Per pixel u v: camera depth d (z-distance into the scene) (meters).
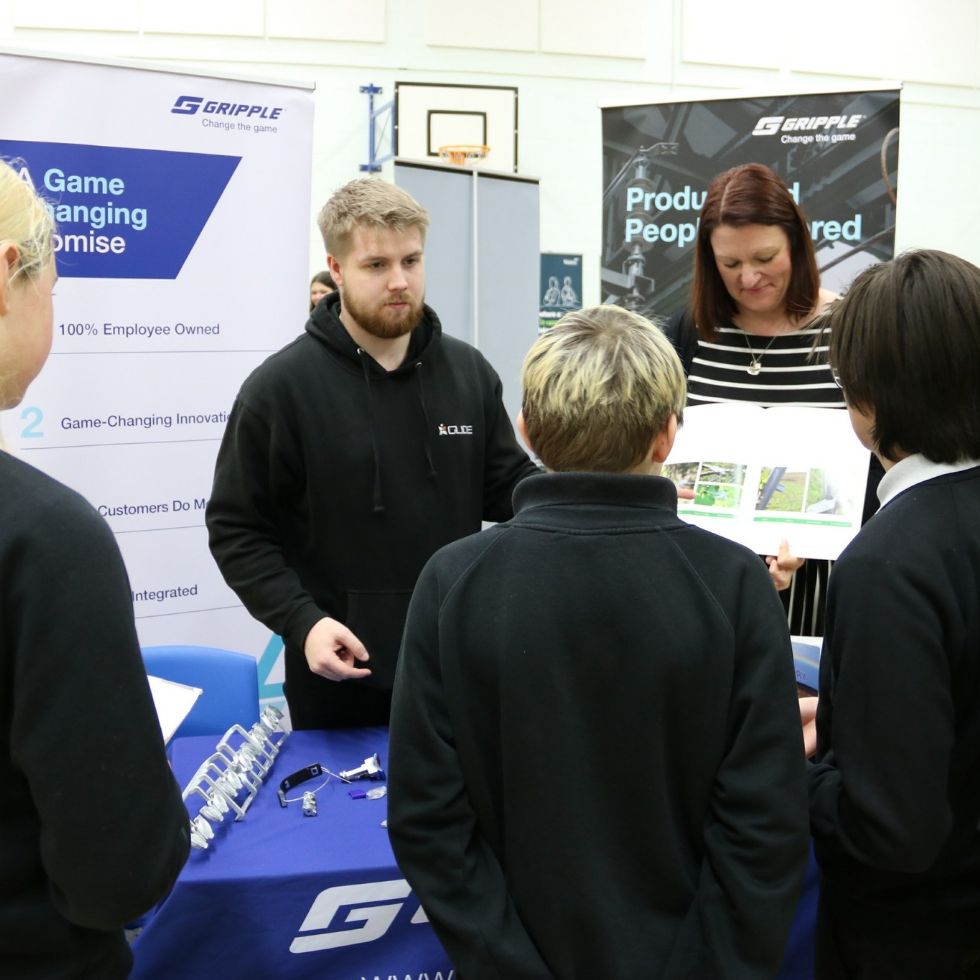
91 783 0.73
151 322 2.30
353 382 1.72
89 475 2.28
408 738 0.94
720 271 1.78
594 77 6.05
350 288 1.65
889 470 1.00
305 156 2.43
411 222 1.64
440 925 0.91
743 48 6.19
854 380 0.97
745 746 0.90
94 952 0.82
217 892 1.13
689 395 1.88
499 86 5.93
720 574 0.93
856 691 0.91
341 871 1.15
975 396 0.92
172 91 2.24
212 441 2.42
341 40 5.67
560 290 6.14
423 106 5.82
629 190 3.68
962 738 0.92
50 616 0.71
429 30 5.80
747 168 1.76
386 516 1.71
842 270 3.62
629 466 0.98
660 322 2.02
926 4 6.35
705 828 0.94
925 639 0.88
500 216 4.32
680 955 0.89
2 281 0.75
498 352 4.41
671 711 0.91
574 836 0.90
